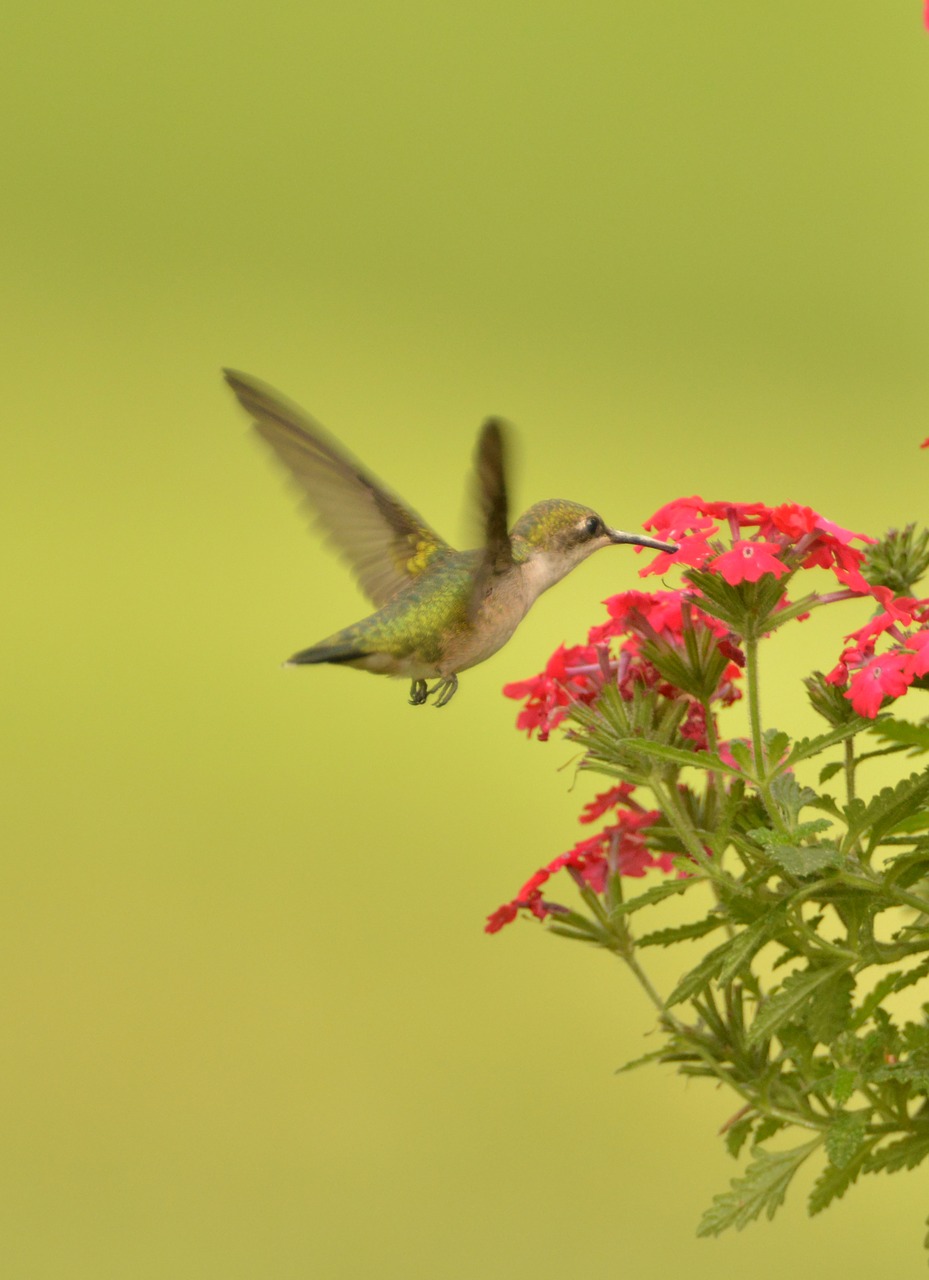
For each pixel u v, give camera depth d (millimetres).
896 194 10711
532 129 11008
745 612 4453
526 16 11547
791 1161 4457
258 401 4535
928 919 4465
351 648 4523
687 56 11266
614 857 4488
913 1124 4449
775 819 4449
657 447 8617
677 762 4457
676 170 10711
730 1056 4465
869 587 4453
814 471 8445
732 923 4461
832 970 4449
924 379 9961
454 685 4531
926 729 4441
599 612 6906
